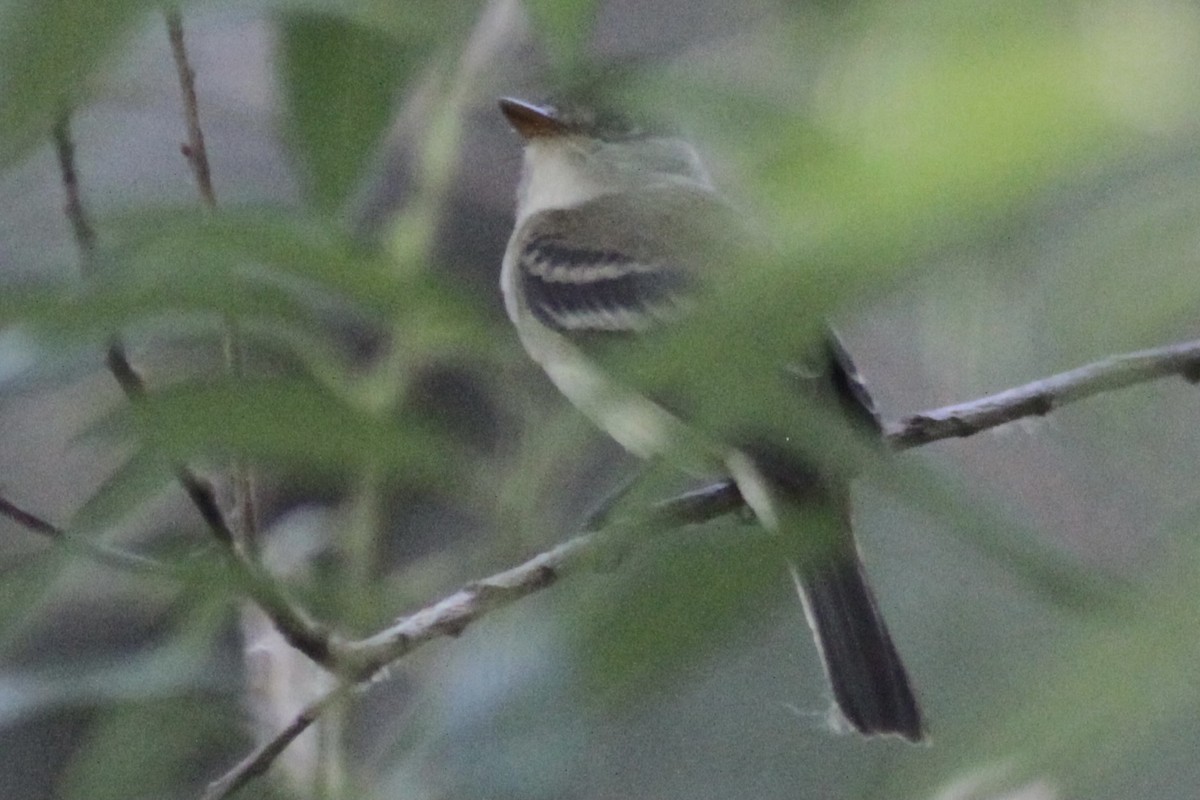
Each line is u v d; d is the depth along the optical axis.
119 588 4.02
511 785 2.00
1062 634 1.57
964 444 5.64
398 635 3.96
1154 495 3.13
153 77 3.72
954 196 1.23
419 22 2.81
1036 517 5.05
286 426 1.98
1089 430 3.41
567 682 1.89
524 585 3.67
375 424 2.02
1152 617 1.37
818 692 5.79
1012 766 1.41
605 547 2.16
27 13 1.50
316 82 3.08
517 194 7.89
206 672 3.86
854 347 6.29
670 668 1.83
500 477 3.33
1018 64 1.24
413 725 2.88
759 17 2.51
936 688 4.58
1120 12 1.31
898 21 1.42
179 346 3.35
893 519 4.98
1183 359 4.44
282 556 4.46
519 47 3.96
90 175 5.05
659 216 6.92
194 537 3.74
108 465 7.58
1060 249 1.58
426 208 4.17
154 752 3.61
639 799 5.58
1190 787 1.93
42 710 3.50
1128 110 1.26
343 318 3.35
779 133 1.68
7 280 1.98
